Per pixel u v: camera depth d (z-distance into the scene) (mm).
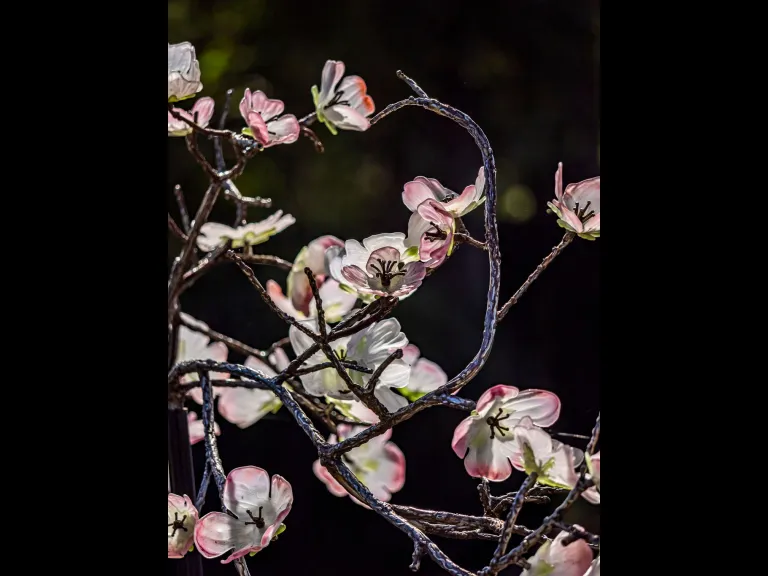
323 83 1765
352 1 6742
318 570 3998
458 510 4324
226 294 5520
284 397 1605
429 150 6805
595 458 1429
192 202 5484
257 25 6457
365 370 1602
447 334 5953
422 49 6898
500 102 6891
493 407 1535
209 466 1608
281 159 6547
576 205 1576
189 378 1936
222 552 1559
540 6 6887
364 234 6688
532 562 1466
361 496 1520
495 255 1536
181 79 1682
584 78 6816
